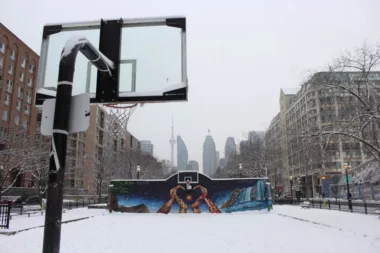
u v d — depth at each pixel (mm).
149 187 26359
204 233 13359
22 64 53156
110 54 5551
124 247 9969
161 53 5660
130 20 5805
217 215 23766
